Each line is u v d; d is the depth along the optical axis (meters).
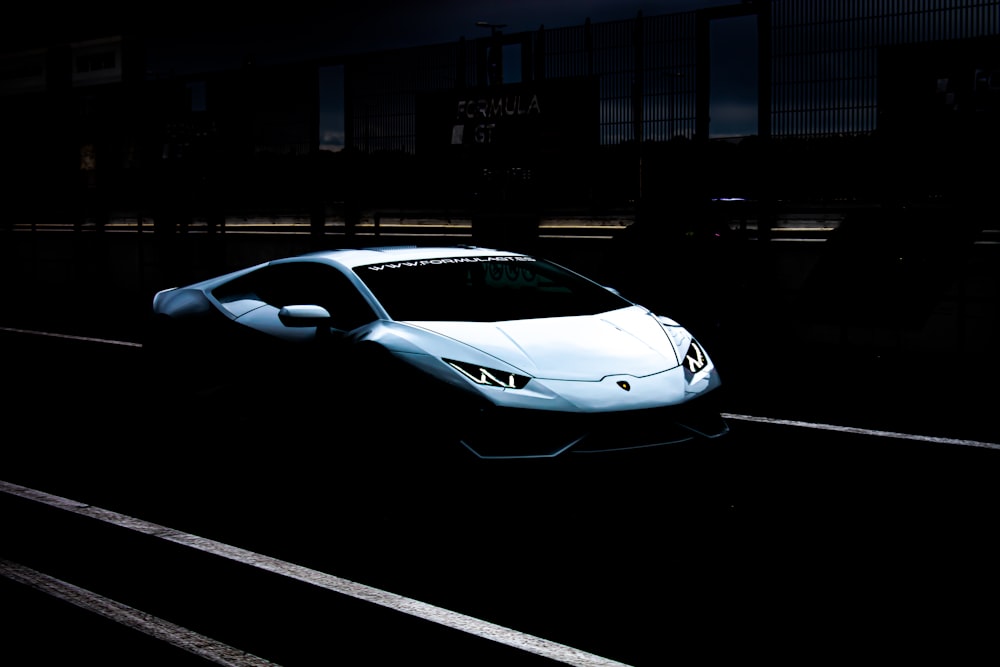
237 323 6.63
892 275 9.54
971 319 9.34
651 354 5.48
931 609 3.89
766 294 10.37
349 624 3.81
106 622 3.89
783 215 10.16
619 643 3.63
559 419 4.86
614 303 6.32
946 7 9.07
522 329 5.57
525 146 11.82
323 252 6.72
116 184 16.73
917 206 9.38
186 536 5.01
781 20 9.94
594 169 11.32
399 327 5.53
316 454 5.99
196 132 15.27
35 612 4.01
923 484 5.67
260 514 5.47
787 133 10.02
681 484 5.09
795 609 3.92
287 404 6.16
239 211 14.94
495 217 12.09
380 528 5.14
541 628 3.79
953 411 7.59
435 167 12.66
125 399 9.04
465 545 4.82
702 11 10.41
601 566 4.47
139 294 16.77
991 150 8.97
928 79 9.21
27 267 18.84
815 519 5.09
